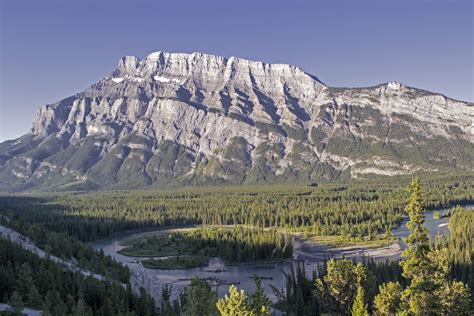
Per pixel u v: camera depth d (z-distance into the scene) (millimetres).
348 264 112375
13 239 197000
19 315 111375
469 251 164125
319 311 118312
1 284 130125
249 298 66438
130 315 116438
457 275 142625
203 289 91500
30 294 123062
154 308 134750
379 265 149125
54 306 117750
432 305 65375
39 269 140250
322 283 115562
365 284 109875
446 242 188250
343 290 110312
